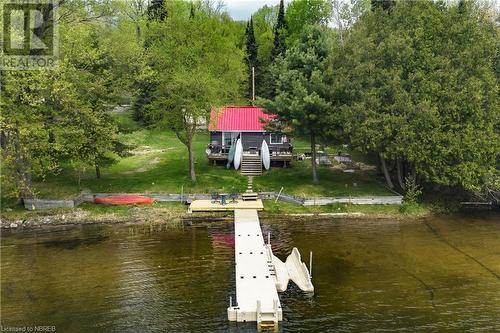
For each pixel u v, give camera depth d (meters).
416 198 43.72
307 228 37.84
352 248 33.41
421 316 23.84
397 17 44.31
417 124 39.44
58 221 39.03
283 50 75.81
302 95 41.94
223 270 29.53
